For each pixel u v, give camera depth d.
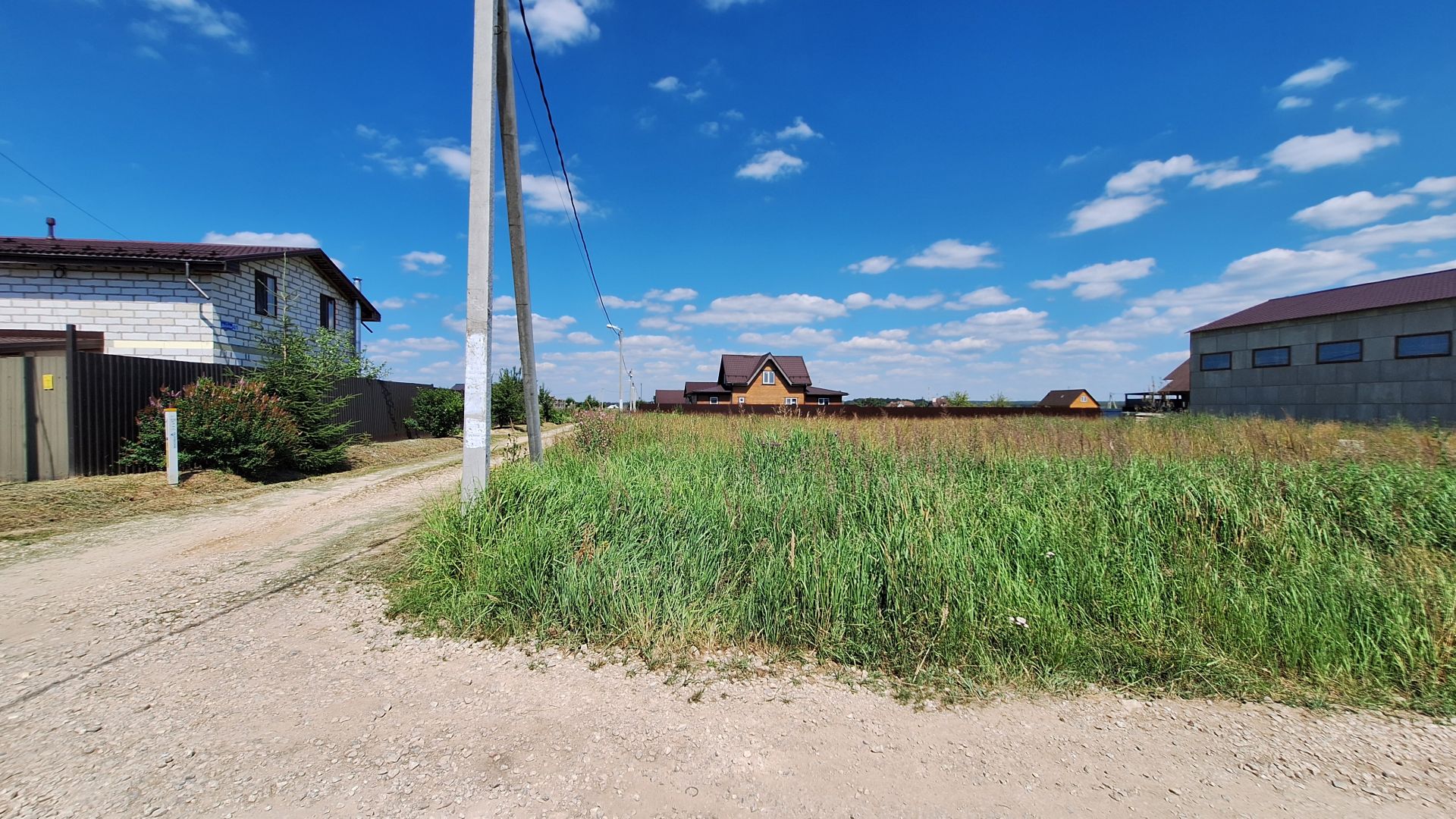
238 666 3.35
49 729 2.66
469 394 5.46
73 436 8.71
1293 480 5.61
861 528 4.75
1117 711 3.05
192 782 2.31
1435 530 5.13
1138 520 4.86
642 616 3.80
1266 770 2.55
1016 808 2.27
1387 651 3.50
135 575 4.98
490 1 5.61
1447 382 17.97
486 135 5.58
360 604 4.32
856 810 2.24
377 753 2.54
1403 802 2.34
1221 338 25.12
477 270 5.53
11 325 12.91
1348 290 22.92
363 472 11.34
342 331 20.19
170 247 15.02
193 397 9.42
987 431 11.32
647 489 5.25
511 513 4.82
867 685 3.31
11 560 5.41
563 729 2.77
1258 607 3.77
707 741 2.70
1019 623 3.60
